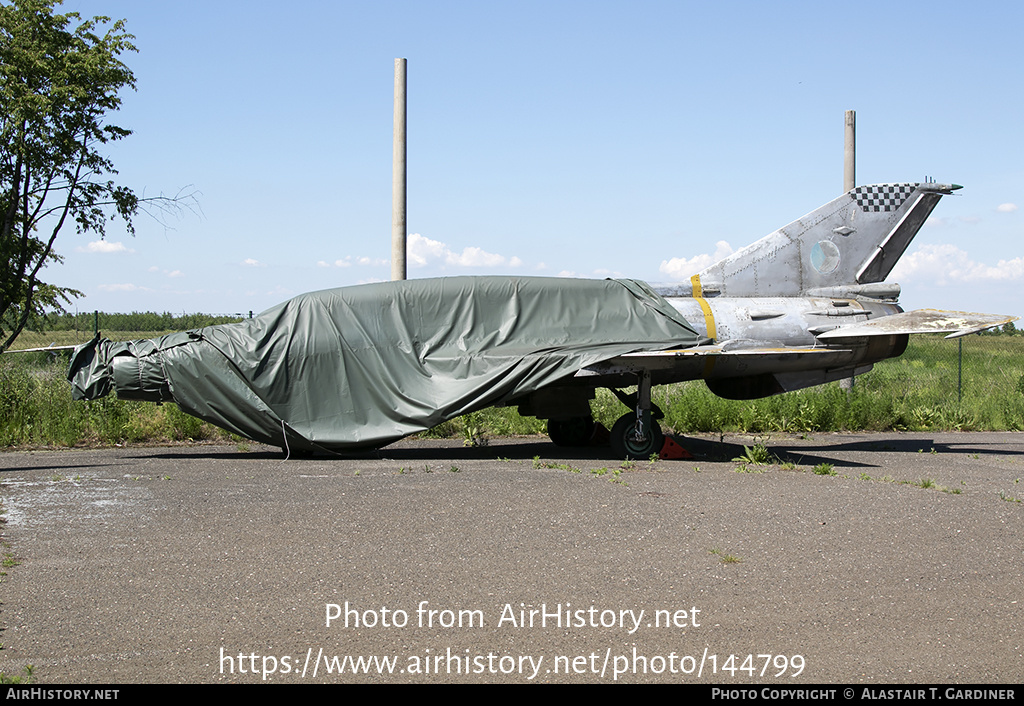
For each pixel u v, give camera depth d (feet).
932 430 55.52
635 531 22.45
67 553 20.22
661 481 30.40
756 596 17.37
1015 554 20.90
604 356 37.06
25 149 80.18
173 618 15.88
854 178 58.54
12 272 83.92
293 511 24.62
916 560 20.18
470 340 38.42
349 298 38.83
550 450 42.70
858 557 20.35
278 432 36.60
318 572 18.70
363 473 32.17
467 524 23.06
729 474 32.65
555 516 24.04
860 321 41.91
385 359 37.70
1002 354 140.05
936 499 27.25
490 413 51.96
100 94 84.94
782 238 43.37
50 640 14.79
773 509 25.23
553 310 39.73
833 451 43.06
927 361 120.67
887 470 35.60
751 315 41.09
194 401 36.78
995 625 15.97
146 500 26.45
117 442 43.93
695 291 42.27
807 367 41.78
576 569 19.04
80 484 29.73
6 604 16.58
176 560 19.63
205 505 25.54
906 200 44.32
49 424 43.98
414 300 39.09
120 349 37.45
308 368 37.29
